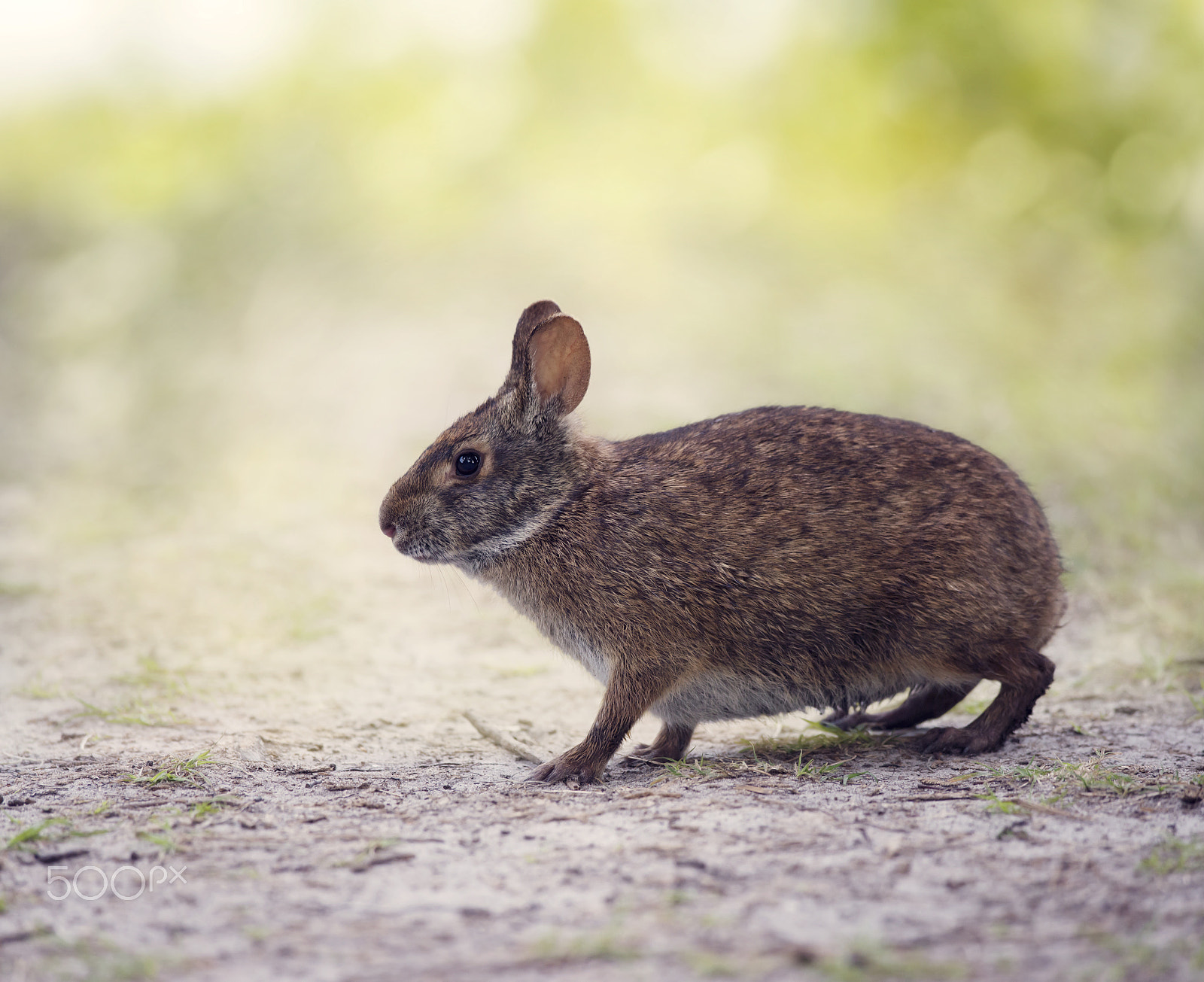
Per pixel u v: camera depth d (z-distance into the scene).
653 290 21.66
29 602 12.05
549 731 8.83
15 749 8.10
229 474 16.14
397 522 7.97
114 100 33.16
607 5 29.48
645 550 7.63
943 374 18.00
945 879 5.46
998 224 25.36
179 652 10.69
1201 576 11.84
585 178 27.28
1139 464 14.62
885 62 27.58
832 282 22.27
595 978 4.59
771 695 7.81
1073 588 11.78
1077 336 20.28
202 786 7.12
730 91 29.03
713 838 6.05
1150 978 4.52
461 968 4.70
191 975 4.68
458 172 27.28
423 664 10.48
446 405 17.83
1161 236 24.69
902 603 7.52
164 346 21.77
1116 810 6.41
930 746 7.85
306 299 22.81
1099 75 26.45
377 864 5.79
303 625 11.31
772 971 4.58
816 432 7.87
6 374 21.58
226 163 28.66
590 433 8.26
